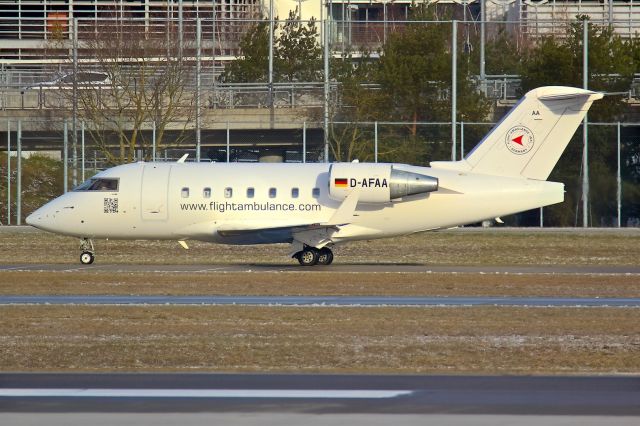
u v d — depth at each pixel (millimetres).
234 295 117500
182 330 91188
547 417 56812
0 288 123250
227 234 153500
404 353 79938
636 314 102125
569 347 82812
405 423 55375
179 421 55812
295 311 103250
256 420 56031
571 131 152875
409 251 187375
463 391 64062
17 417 56812
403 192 150125
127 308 105188
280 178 154500
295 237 153250
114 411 58250
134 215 154875
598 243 198125
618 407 59438
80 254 173250
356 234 154125
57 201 157000
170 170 156500
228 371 71750
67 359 77125
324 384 66375
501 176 154000
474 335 88625
